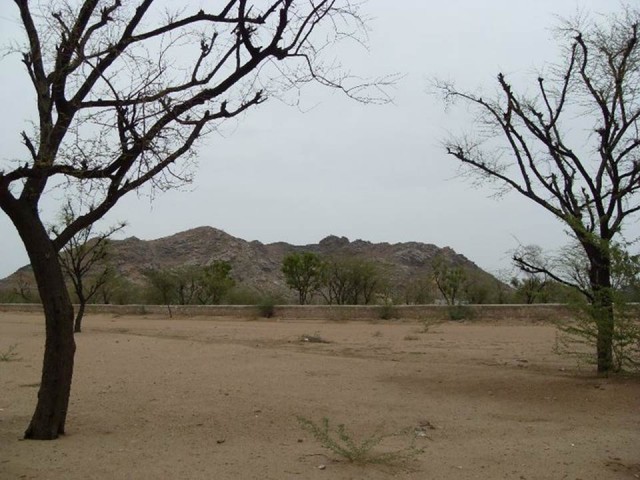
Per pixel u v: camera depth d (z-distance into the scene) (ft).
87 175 26.32
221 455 24.45
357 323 112.57
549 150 45.98
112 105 27.14
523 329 91.30
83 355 61.72
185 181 29.25
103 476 21.34
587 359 48.85
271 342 78.02
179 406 34.71
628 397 36.63
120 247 276.41
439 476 22.24
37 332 94.63
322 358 58.65
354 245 337.11
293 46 29.58
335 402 36.29
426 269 262.06
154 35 28.30
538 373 47.50
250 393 39.09
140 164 27.81
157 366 52.85
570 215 43.09
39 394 26.84
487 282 152.97
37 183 25.93
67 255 105.19
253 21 28.50
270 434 28.19
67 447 25.12
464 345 72.33
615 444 27.12
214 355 61.41
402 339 80.89
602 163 44.86
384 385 42.75
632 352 46.19
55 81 26.27
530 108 47.26
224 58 29.07
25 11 26.30
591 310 42.04
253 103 29.84
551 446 26.73
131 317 143.74
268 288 279.08
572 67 47.03
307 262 170.81
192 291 177.68
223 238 327.06
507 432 29.40
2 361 56.44
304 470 22.52
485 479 22.00
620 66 45.70
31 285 230.89
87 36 27.35
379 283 169.07
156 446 25.77
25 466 22.29
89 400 36.65
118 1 28.35
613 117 45.27
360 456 23.65
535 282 118.11
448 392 40.11
